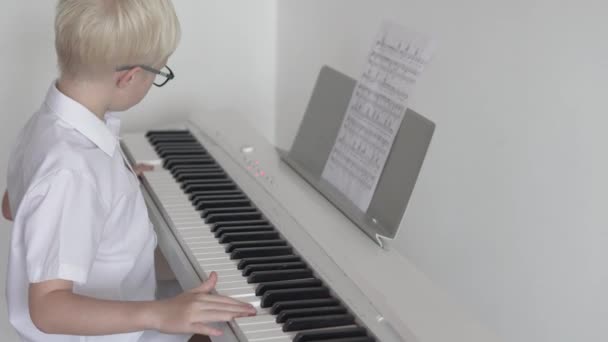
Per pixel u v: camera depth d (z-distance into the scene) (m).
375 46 1.56
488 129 1.68
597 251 1.45
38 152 1.29
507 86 1.61
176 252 1.48
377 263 1.34
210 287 1.26
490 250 1.73
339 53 2.16
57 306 1.18
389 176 1.45
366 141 1.53
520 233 1.63
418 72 1.43
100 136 1.34
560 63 1.47
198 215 1.60
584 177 1.46
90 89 1.33
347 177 1.57
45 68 2.26
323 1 2.22
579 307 1.51
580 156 1.46
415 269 1.32
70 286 1.22
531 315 1.64
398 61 1.48
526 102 1.57
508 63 1.60
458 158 1.79
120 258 1.40
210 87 2.53
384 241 1.41
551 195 1.54
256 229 1.52
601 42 1.38
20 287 1.33
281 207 1.58
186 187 1.72
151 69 1.35
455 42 1.74
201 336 1.78
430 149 1.88
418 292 1.25
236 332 1.19
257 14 2.51
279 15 2.52
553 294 1.57
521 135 1.59
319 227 1.47
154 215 1.65
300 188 1.67
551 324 1.59
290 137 2.53
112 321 1.18
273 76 2.60
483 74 1.67
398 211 1.39
